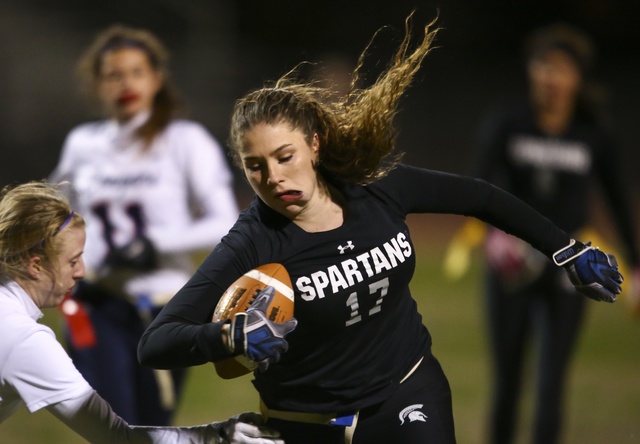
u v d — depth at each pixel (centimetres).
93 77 1330
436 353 2253
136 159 1273
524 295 1493
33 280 788
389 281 798
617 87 7712
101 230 1259
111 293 1240
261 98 749
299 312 771
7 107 6431
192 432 793
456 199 866
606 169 1585
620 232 1595
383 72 877
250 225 773
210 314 754
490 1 8694
